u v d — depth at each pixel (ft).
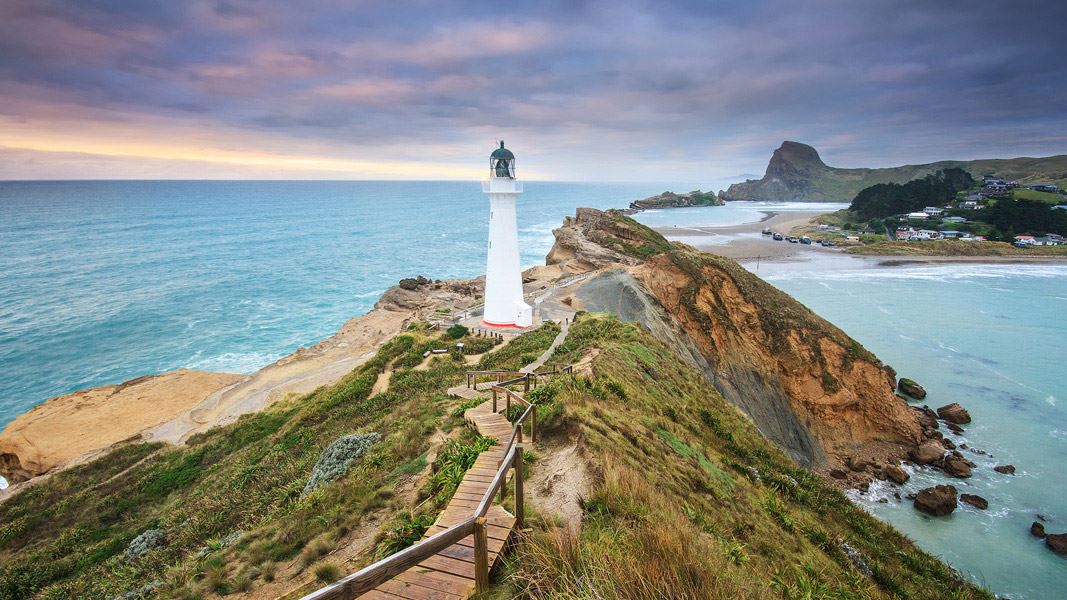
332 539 33.71
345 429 75.87
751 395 124.88
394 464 44.91
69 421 125.49
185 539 53.06
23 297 244.63
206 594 31.17
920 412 132.87
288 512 44.29
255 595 29.96
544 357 87.15
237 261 343.46
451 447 40.86
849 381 127.85
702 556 21.75
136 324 210.79
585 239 240.12
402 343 120.06
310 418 92.53
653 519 25.76
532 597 18.98
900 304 237.86
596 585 17.97
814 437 124.47
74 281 278.46
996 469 109.09
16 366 169.99
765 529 43.21
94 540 67.15
